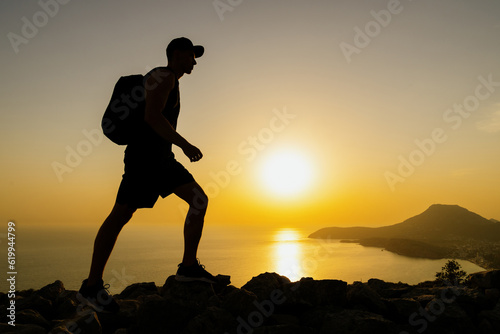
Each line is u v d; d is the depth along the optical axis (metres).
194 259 3.21
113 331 2.95
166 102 2.71
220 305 3.04
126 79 2.69
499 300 3.08
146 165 2.70
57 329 2.47
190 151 2.62
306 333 2.74
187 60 2.99
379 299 3.14
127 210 2.80
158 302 2.82
